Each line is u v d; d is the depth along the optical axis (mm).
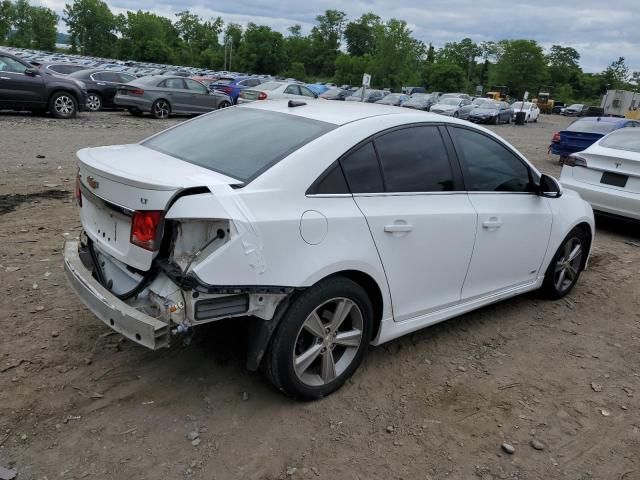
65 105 16344
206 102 20719
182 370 3586
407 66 92125
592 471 3053
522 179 4527
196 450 2928
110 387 3367
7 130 12797
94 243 3367
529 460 3094
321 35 126688
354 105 4078
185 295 2820
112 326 2984
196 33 127375
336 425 3225
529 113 43094
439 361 4027
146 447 2916
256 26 111812
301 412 3301
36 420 3037
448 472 2949
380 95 42188
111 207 3096
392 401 3502
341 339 3406
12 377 3369
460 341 4355
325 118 3572
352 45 127812
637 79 129125
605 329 4832
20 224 6090
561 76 129375
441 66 98125
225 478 2764
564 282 5379
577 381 3943
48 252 5312
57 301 4340
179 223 2797
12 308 4172
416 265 3658
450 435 3240
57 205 6945
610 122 16062
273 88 23859
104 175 3055
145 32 109750
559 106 84500
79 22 118625
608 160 7645
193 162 3369
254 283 2861
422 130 3809
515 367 4055
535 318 4906
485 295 4371
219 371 3605
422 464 2990
